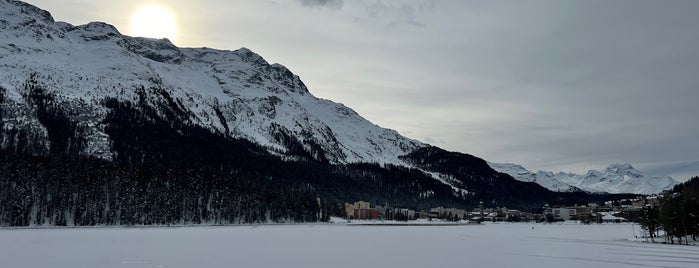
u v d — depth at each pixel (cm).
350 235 14775
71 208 16062
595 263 8044
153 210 17400
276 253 8700
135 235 12538
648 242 13525
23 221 15188
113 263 7125
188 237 12138
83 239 10969
